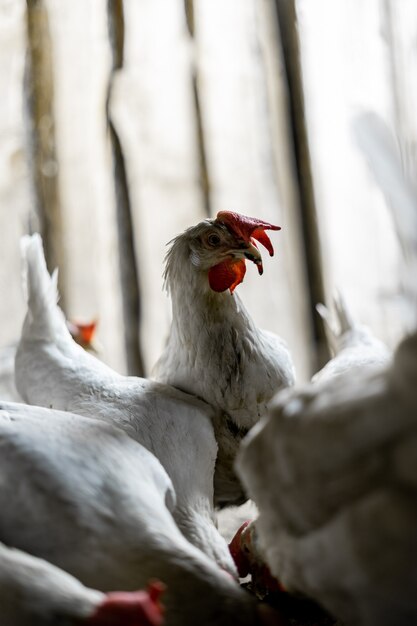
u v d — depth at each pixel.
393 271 2.40
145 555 1.04
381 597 0.95
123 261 2.39
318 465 0.95
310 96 2.43
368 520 0.92
